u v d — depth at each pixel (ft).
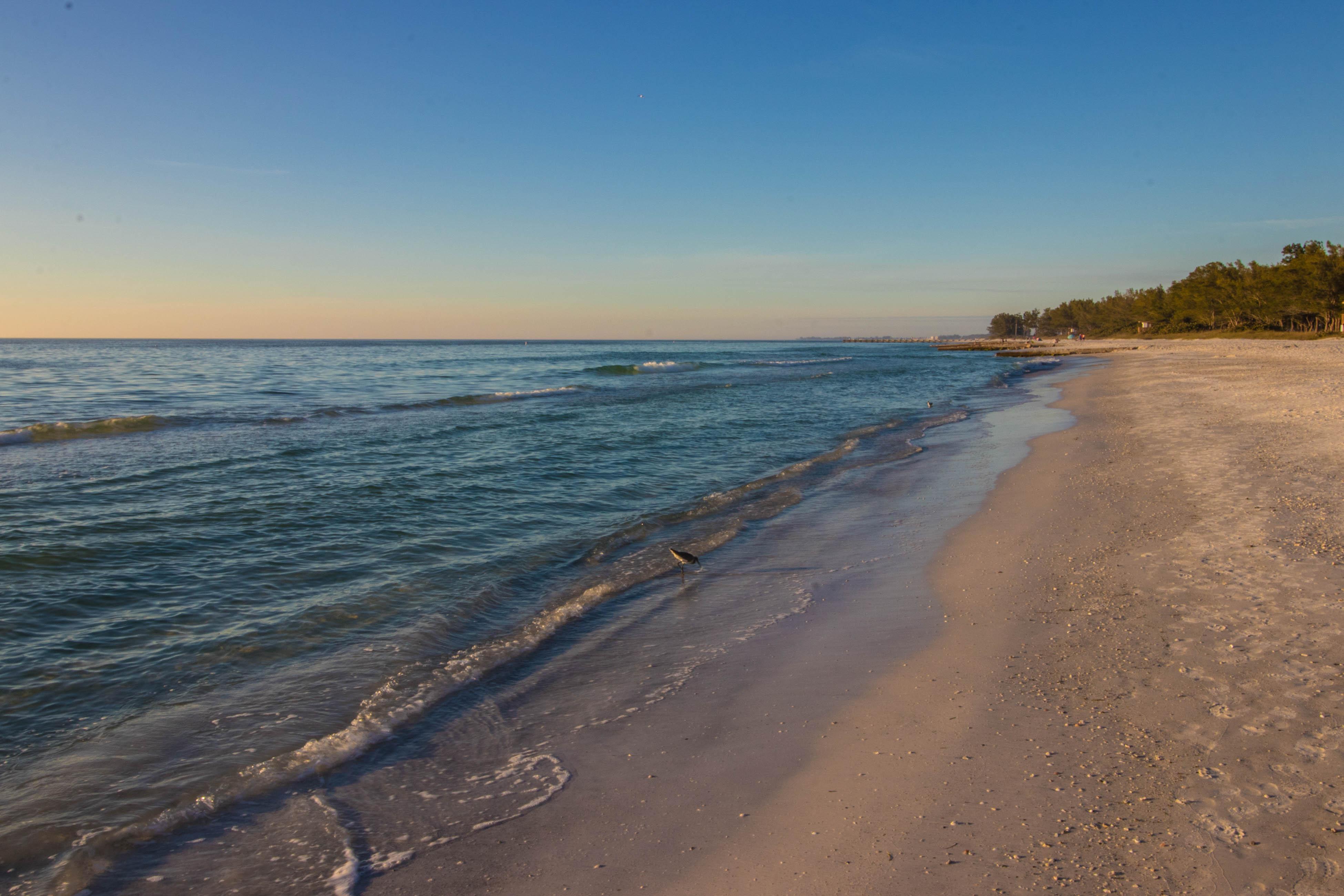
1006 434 61.82
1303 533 25.70
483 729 16.51
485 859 11.93
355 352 335.88
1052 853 11.03
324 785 14.32
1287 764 12.75
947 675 17.79
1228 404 67.77
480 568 27.91
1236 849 10.69
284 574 26.61
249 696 17.80
